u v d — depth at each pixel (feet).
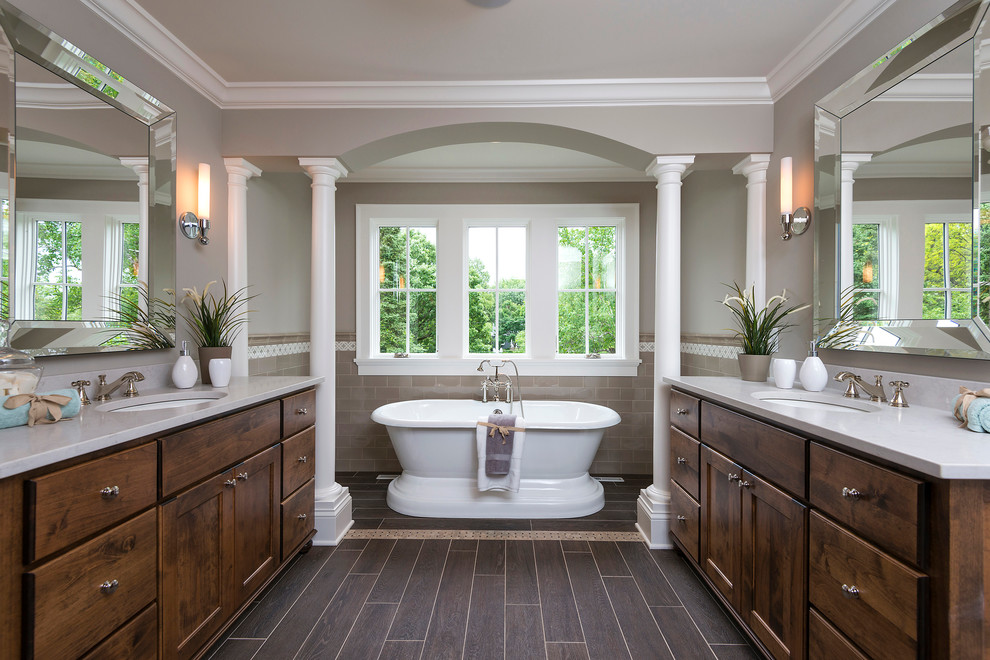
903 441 3.48
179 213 7.19
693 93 7.99
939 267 4.81
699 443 6.66
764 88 7.92
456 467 9.76
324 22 6.44
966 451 3.19
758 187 8.16
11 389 4.04
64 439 3.52
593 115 8.16
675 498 7.61
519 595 6.53
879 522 3.44
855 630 3.67
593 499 9.65
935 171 4.87
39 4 5.07
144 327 6.35
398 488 9.93
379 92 8.13
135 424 4.06
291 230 11.25
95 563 3.57
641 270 12.52
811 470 4.26
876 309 5.60
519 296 13.00
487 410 11.93
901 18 5.48
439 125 8.24
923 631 3.06
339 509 8.41
